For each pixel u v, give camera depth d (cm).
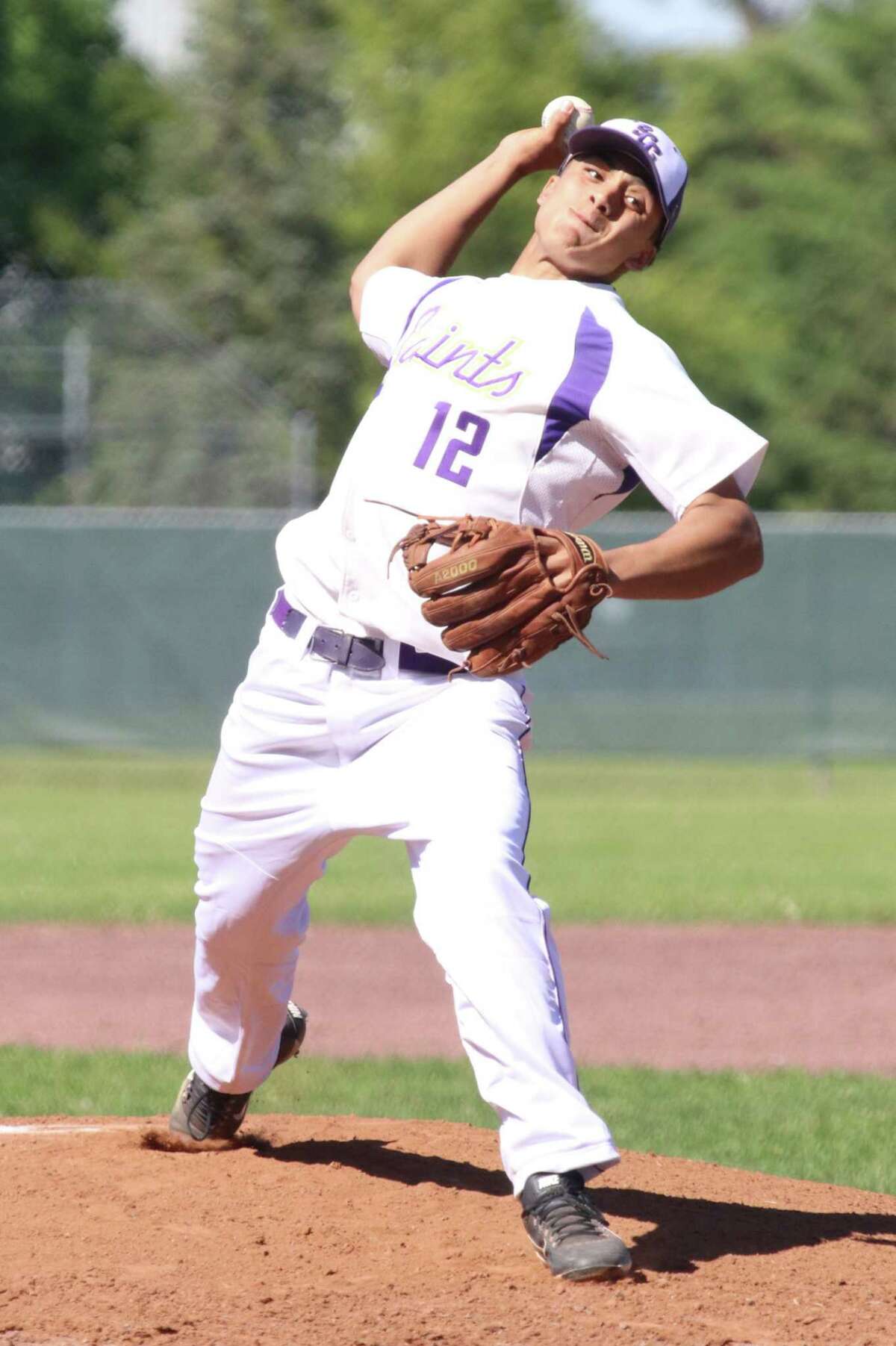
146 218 15725
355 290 1487
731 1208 1464
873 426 13175
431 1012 2778
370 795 1265
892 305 13112
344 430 15138
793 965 3222
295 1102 2097
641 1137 1970
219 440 12150
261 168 15600
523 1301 1162
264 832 1334
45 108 14662
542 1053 1180
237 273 15350
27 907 3647
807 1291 1218
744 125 13925
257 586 6556
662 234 1349
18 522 6538
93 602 6544
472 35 13275
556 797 6078
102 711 6569
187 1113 1551
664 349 1280
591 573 1190
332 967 3141
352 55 14312
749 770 6962
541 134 1506
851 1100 2188
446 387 1286
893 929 3631
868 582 6425
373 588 1270
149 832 4909
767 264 13362
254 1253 1265
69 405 11912
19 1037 2523
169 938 3412
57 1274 1211
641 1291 1196
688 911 3731
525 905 1212
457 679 1268
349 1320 1122
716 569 1223
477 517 1246
